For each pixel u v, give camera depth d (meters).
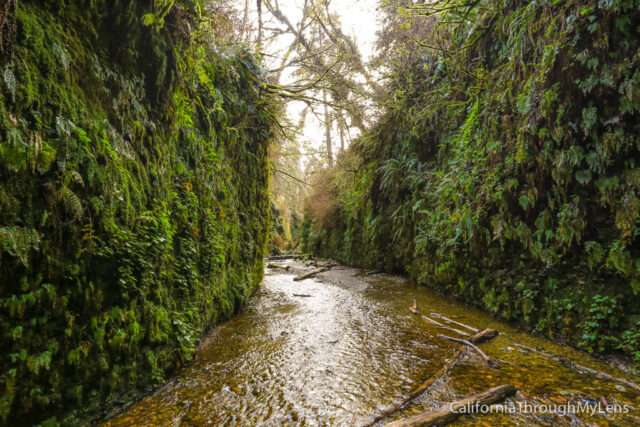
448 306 5.48
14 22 1.72
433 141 7.17
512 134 4.23
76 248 2.07
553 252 3.67
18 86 1.74
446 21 5.74
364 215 10.57
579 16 3.11
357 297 6.49
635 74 2.74
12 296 1.67
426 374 3.02
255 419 2.35
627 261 2.94
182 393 2.72
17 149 1.61
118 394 2.42
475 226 4.84
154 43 3.03
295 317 5.07
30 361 1.74
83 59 2.30
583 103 3.20
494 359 3.26
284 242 20.44
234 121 5.55
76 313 2.08
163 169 3.25
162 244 2.91
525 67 4.06
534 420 2.23
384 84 8.14
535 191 3.78
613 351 3.07
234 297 5.21
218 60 4.85
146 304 2.76
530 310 4.02
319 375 3.04
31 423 1.77
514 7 4.50
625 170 2.95
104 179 2.26
